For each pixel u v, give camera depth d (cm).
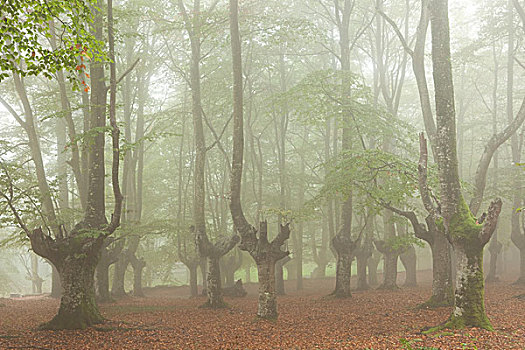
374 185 1912
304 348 1166
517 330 1231
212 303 2145
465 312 1262
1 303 2470
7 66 1024
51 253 1460
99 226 1540
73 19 1063
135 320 1706
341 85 2167
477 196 1884
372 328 1420
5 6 967
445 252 1834
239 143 1788
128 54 2941
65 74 2698
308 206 2122
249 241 1702
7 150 2338
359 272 2933
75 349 1179
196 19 2439
